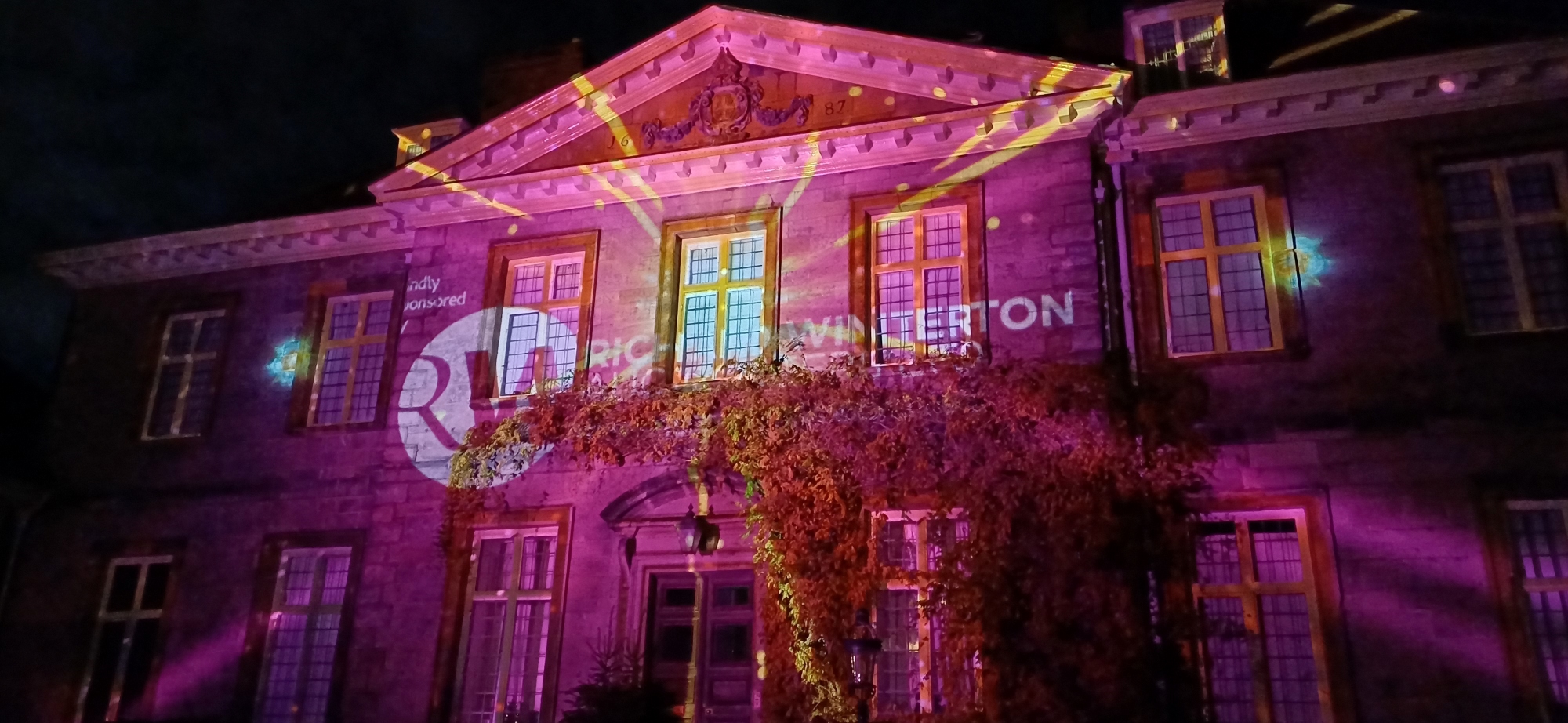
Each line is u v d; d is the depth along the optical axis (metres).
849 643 9.37
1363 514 10.12
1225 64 12.20
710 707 11.09
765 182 12.66
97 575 14.35
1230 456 10.55
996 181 11.80
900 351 11.73
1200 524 10.45
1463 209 10.98
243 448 14.37
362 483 13.57
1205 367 10.89
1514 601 9.55
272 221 14.78
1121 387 10.77
